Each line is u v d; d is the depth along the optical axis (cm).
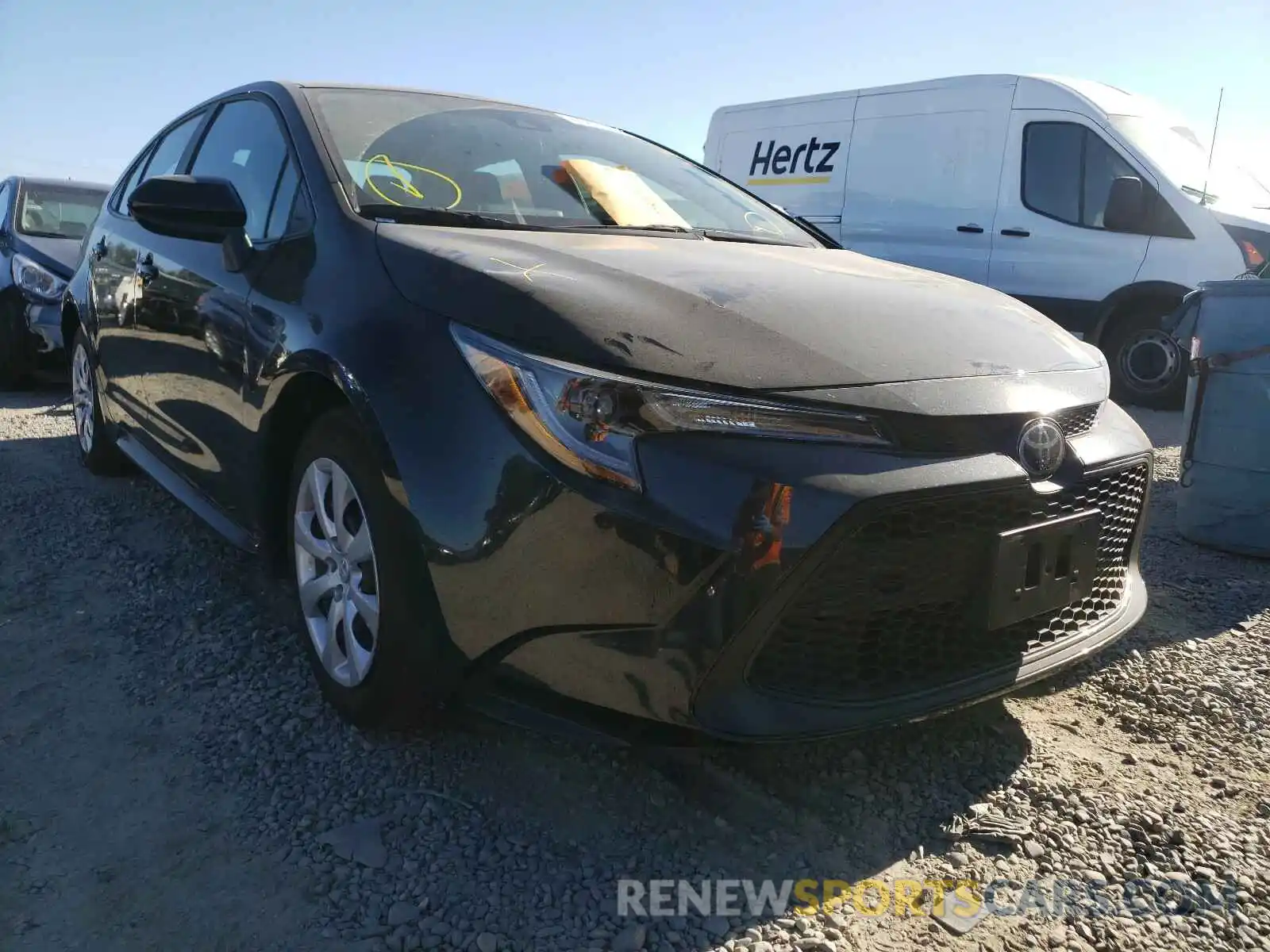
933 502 192
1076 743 255
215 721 249
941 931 186
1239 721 268
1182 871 205
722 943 180
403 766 230
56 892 188
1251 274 593
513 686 208
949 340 222
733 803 222
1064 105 772
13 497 427
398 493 207
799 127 920
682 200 338
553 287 207
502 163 308
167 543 373
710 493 182
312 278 254
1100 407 243
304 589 256
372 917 184
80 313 447
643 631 185
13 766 228
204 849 202
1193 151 784
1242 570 391
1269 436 390
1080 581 222
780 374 195
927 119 836
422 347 212
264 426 262
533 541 191
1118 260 751
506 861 200
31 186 773
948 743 251
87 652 284
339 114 303
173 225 285
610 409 186
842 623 195
